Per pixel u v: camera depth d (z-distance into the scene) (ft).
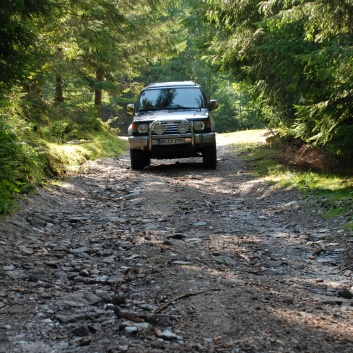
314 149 43.98
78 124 65.57
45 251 20.18
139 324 12.35
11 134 30.91
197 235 23.48
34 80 38.29
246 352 10.89
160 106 49.29
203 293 14.52
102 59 76.48
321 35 32.40
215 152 46.57
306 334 11.96
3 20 24.26
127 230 24.40
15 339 11.88
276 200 31.71
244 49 47.85
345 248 20.49
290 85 40.32
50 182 34.53
